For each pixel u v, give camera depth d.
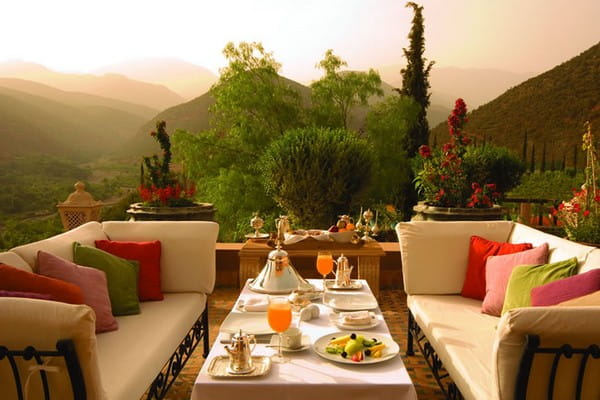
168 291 3.76
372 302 2.94
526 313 1.67
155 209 5.61
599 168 5.35
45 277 2.51
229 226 11.96
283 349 2.21
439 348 2.71
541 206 7.47
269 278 3.15
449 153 6.13
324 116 12.46
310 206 8.09
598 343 1.67
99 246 3.59
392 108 12.12
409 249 3.74
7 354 1.69
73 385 1.69
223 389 1.88
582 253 2.83
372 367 2.03
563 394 1.75
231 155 12.95
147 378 2.37
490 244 3.58
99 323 2.81
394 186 11.84
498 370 1.73
